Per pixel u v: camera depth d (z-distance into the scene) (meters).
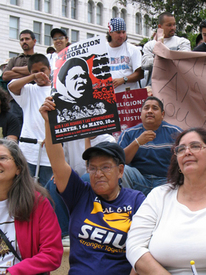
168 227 2.48
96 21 43.41
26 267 2.56
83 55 2.92
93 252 2.79
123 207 2.95
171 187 2.73
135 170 3.90
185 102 4.72
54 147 2.92
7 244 2.70
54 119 2.87
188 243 2.36
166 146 4.03
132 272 2.60
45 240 2.71
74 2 42.56
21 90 4.75
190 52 4.74
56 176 2.97
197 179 2.56
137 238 2.59
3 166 2.77
